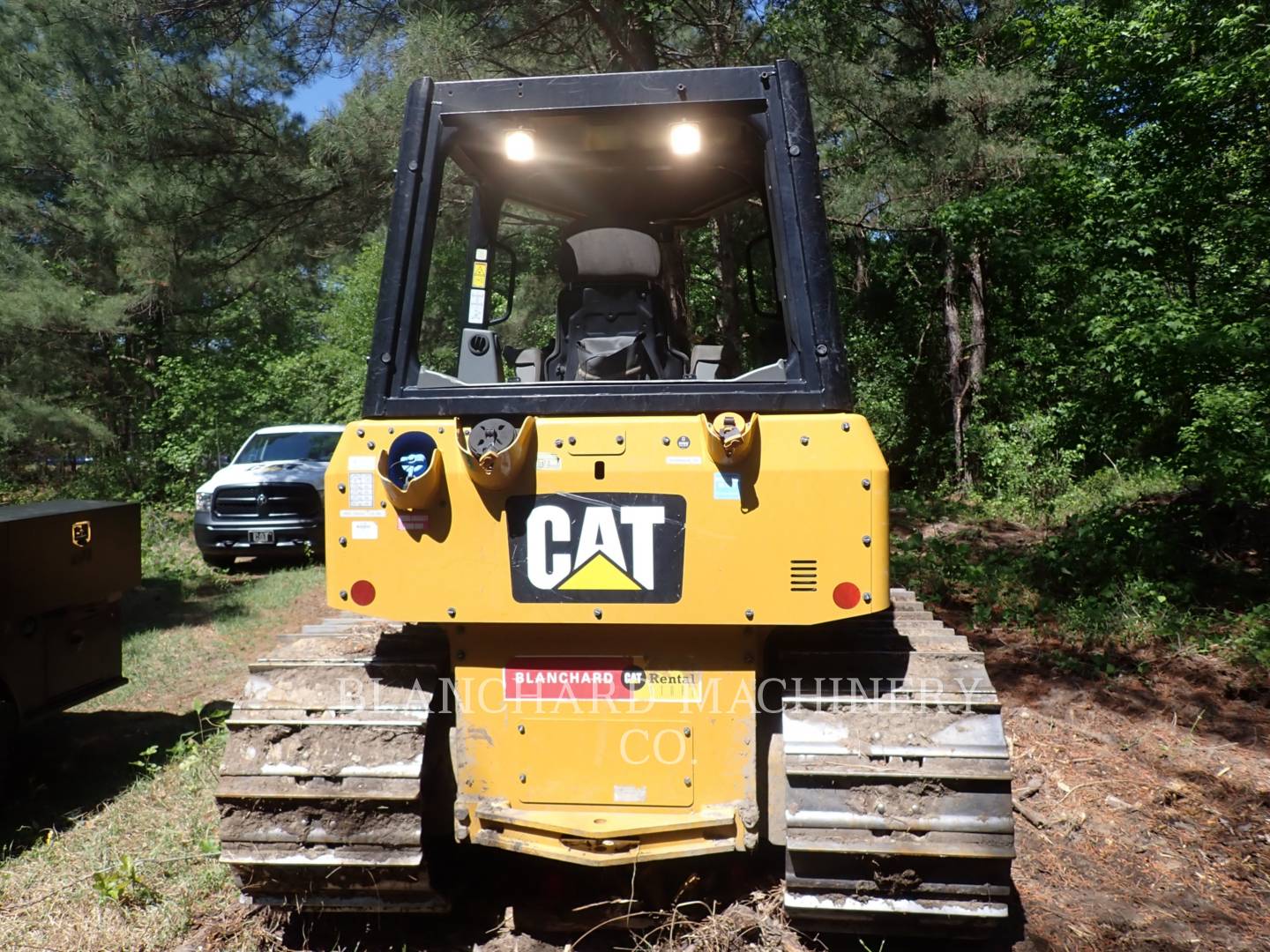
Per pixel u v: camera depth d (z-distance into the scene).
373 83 11.63
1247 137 8.39
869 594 3.06
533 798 3.31
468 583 3.18
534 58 12.39
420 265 3.37
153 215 12.02
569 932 3.50
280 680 3.41
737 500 3.10
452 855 3.68
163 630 8.59
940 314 20.06
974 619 8.03
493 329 4.09
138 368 19.69
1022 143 13.84
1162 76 8.88
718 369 3.53
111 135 12.19
